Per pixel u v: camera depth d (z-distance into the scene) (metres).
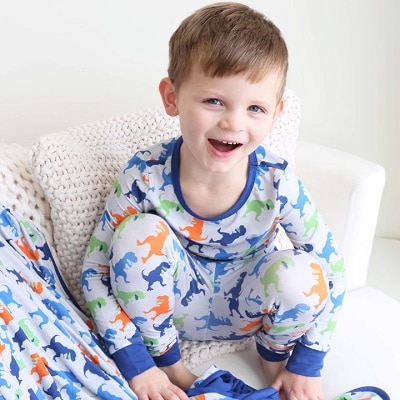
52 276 1.57
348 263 1.95
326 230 1.63
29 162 1.60
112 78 2.10
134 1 2.05
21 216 1.57
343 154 2.00
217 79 1.41
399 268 2.52
